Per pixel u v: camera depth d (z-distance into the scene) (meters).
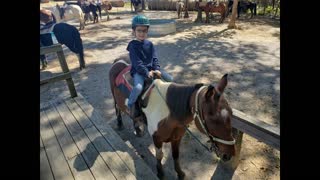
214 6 14.55
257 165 3.29
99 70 7.20
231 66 7.14
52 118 3.80
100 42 10.60
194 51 8.76
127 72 3.06
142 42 2.76
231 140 1.80
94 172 2.66
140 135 3.96
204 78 6.27
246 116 2.72
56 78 4.29
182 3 18.27
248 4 16.03
